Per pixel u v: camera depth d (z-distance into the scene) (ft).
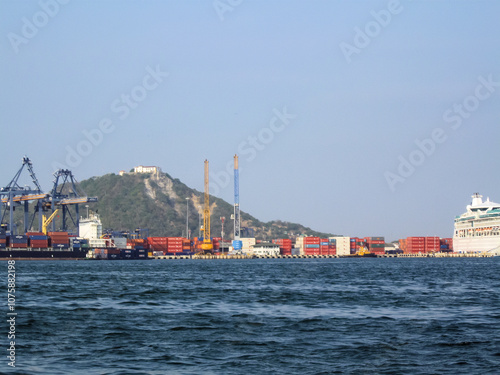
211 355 118.52
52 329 150.92
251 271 495.00
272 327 151.84
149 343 131.13
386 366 109.09
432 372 104.88
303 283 322.14
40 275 412.77
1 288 279.69
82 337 138.92
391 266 615.57
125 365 110.22
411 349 123.03
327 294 246.27
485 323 156.66
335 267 594.65
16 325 156.97
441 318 167.12
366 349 123.24
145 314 179.93
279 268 572.92
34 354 119.85
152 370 106.42
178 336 139.54
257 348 124.98
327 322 159.84
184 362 112.57
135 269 540.93
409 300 219.20
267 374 103.76
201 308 195.72
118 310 191.21
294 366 109.19
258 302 214.28
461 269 516.73
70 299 229.04
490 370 105.91
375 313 179.22
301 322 160.04
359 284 311.68
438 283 317.83
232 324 157.38
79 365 110.22
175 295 244.63
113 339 136.26
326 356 117.19
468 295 240.32
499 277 378.12
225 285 305.94
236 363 111.55
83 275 415.64
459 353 119.14
